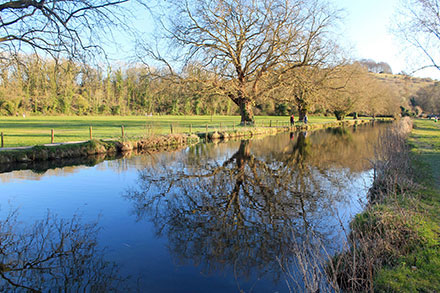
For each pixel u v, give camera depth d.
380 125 42.94
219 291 4.21
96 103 52.47
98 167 12.57
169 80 24.03
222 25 23.39
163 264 4.92
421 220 5.36
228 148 19.08
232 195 9.04
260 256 5.21
